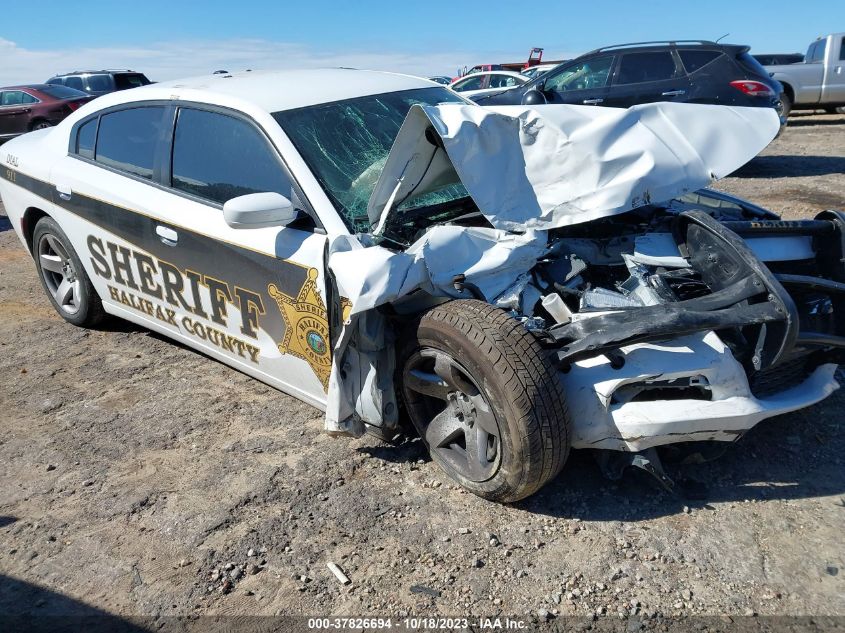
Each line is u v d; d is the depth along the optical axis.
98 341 4.87
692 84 9.75
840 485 2.90
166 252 3.75
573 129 3.09
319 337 3.04
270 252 3.16
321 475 3.17
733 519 2.73
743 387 2.71
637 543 2.63
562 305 2.81
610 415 2.65
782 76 16.52
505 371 2.52
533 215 3.08
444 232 2.94
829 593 2.36
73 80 19.89
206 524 2.89
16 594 2.59
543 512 2.83
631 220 3.45
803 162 10.70
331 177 3.25
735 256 2.83
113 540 2.84
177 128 3.80
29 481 3.27
